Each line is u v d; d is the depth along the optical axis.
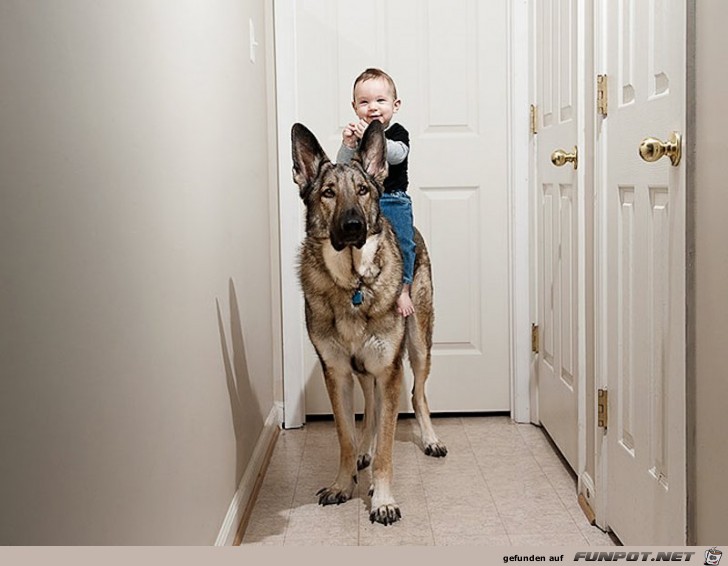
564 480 3.01
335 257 2.60
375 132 2.64
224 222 2.53
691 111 1.77
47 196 1.16
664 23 1.96
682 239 1.81
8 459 1.01
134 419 1.55
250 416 2.99
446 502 2.82
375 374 2.72
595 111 2.55
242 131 2.92
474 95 3.75
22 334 1.06
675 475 1.87
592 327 2.68
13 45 1.06
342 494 2.84
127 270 1.53
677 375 1.85
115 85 1.48
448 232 3.80
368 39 3.72
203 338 2.18
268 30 3.66
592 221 2.66
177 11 1.98
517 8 3.65
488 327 3.83
